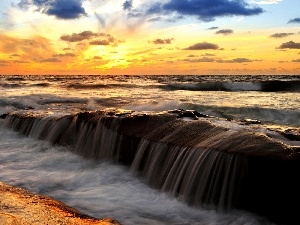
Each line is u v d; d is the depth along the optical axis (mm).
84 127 11148
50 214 5305
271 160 6297
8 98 25531
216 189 6727
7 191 6699
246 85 42031
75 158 10484
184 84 44406
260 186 6301
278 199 6133
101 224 5070
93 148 10414
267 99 29250
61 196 7301
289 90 40875
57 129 12258
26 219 4926
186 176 7246
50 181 8320
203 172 6973
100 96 32250
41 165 9844
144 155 8656
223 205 6594
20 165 9836
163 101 25672
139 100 27703
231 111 21391
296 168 6062
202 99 29500
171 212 6531
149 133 9133
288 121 18047
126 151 9305
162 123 9531
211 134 8039
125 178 8484
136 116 10188
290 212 6016
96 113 11562
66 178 8555
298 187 5965
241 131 7855
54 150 11477
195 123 8977
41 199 6422
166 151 8094
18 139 13148
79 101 26766
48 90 41719
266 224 6055
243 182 6465
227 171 6656
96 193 7508
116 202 6988
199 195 6879
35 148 11812
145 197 7281
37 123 13500
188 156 7457
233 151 6781
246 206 6410
